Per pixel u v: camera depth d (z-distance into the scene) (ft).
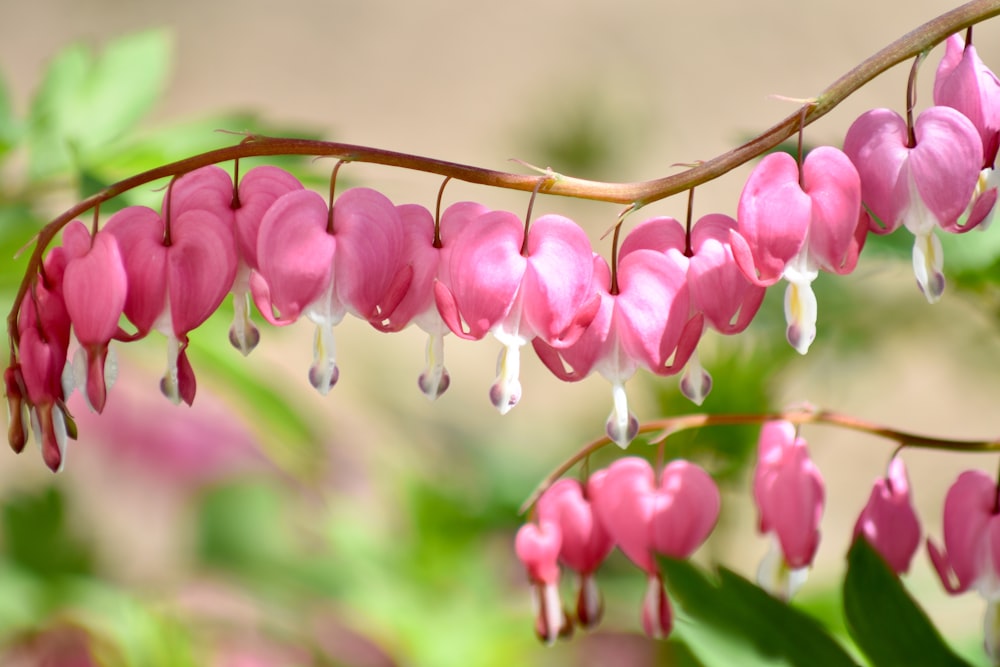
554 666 3.19
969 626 3.29
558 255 2.44
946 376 6.38
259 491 3.66
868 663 2.58
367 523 3.51
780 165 2.43
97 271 2.43
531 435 4.06
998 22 9.04
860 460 5.83
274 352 5.58
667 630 2.63
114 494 3.86
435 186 6.80
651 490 2.63
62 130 3.12
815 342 3.20
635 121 3.91
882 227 2.48
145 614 3.25
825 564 5.33
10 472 4.96
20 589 3.28
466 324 2.46
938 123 2.45
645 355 2.47
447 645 3.21
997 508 2.60
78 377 2.45
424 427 4.16
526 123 3.91
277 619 3.32
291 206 2.43
